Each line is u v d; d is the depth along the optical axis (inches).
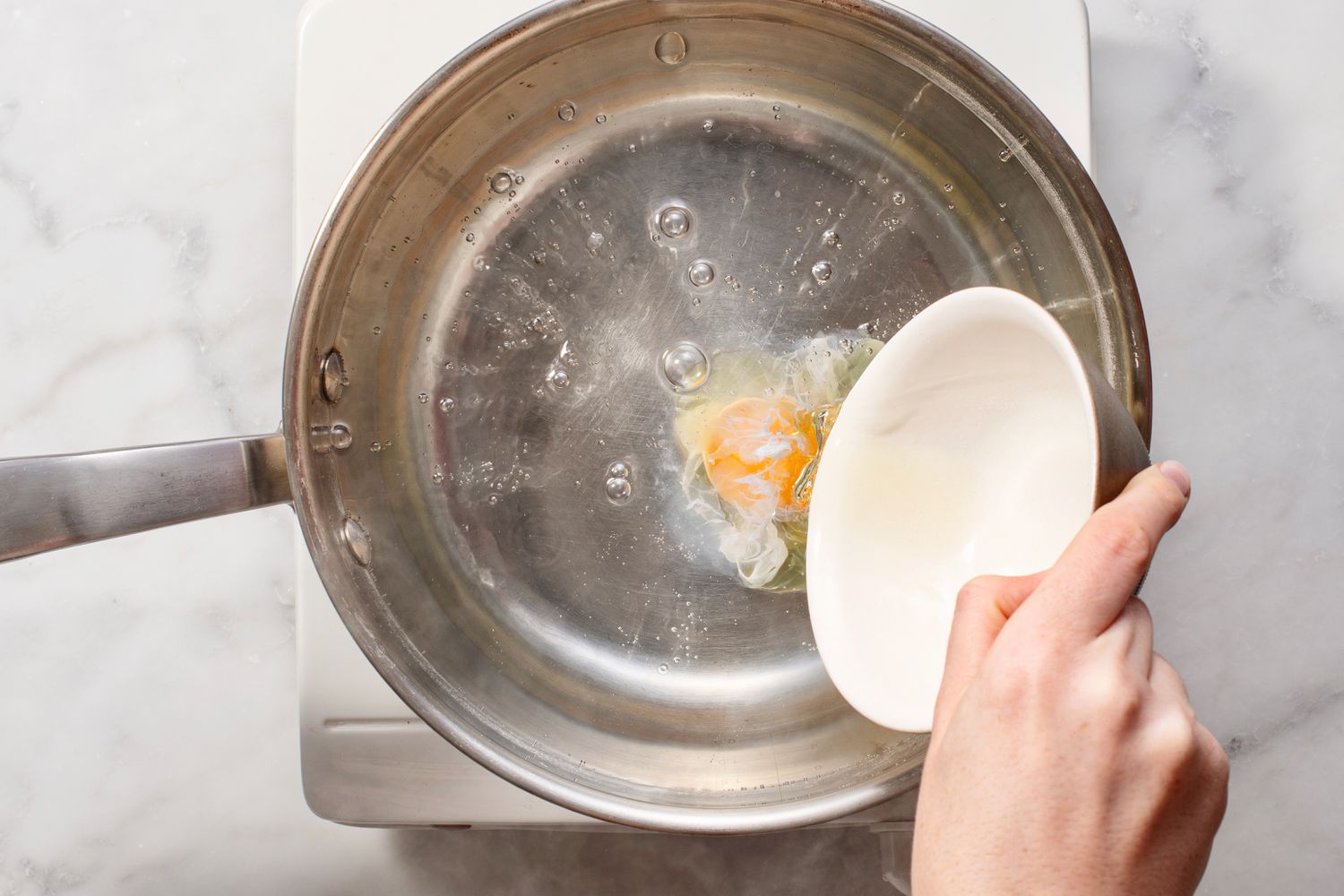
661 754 19.5
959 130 18.8
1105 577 13.5
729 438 20.0
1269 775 21.2
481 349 20.7
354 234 18.0
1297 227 21.5
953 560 17.0
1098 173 21.7
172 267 22.8
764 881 21.8
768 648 20.3
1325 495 21.3
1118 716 13.1
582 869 22.0
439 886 22.1
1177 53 21.7
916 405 17.0
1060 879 13.1
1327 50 21.5
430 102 17.6
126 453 16.8
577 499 20.5
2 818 22.5
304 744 19.7
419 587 19.8
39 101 23.0
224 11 22.8
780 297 20.3
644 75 20.2
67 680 22.6
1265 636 21.3
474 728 18.1
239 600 22.6
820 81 19.9
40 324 22.8
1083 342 18.0
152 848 22.4
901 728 16.0
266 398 22.7
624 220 20.6
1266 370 21.4
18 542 16.4
